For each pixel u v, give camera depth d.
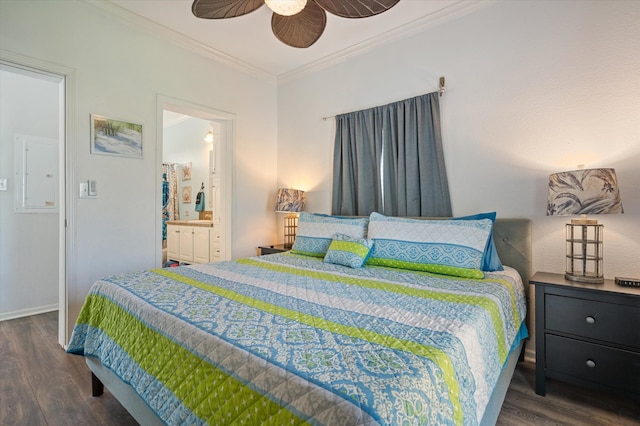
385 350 0.85
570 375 1.64
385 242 2.18
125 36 2.48
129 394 1.28
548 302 1.70
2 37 1.94
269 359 0.81
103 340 1.46
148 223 2.62
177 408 0.96
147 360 1.15
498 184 2.23
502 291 1.55
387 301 1.32
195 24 2.60
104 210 2.37
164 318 1.14
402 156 2.62
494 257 1.98
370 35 2.77
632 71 1.79
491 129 2.26
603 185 1.59
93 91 2.31
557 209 1.70
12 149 2.96
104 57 2.37
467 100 2.36
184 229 4.49
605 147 1.87
